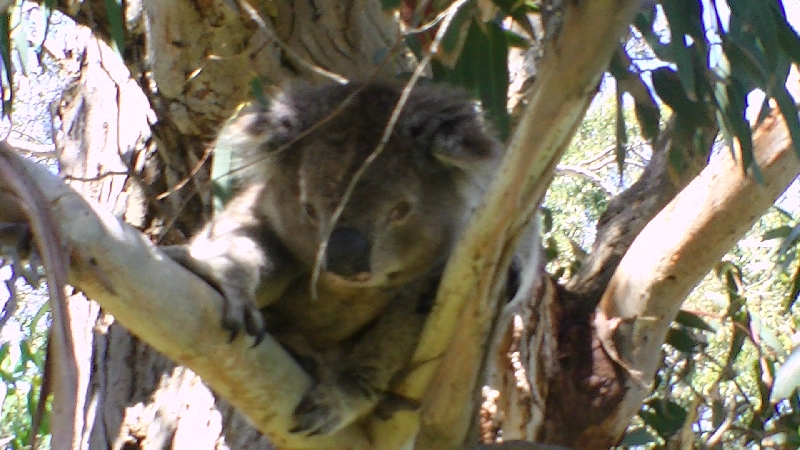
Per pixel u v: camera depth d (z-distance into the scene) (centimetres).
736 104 330
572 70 212
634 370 504
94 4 413
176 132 418
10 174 192
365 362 328
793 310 723
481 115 356
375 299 346
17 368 591
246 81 395
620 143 332
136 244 218
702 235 468
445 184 354
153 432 396
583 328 517
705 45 303
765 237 526
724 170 455
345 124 343
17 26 413
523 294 358
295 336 338
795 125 314
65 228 204
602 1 201
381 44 416
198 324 238
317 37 403
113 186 453
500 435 490
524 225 249
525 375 491
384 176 336
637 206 555
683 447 533
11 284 191
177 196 425
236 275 273
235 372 257
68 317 183
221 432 385
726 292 589
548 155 230
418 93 358
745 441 586
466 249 255
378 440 323
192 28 379
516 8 342
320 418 294
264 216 348
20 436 610
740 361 695
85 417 415
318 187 335
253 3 380
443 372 289
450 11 236
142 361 418
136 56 418
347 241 326
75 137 490
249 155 352
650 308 498
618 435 509
